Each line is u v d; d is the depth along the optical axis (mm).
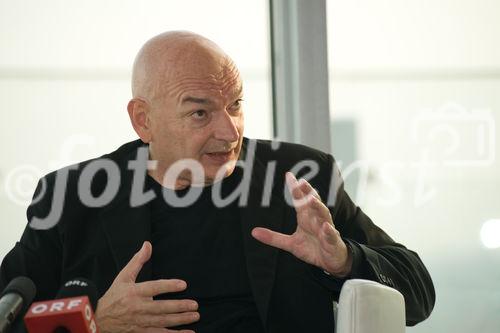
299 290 3393
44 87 4629
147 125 3436
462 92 4945
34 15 4641
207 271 3393
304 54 4875
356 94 4938
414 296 3273
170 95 3279
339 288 3193
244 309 3357
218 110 3281
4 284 3461
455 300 4848
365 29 4957
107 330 2781
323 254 2969
